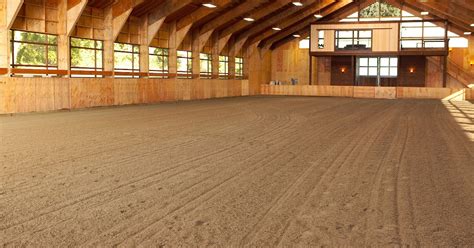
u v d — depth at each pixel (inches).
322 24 1385.3
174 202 180.4
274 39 1446.9
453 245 134.8
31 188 200.7
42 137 369.7
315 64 1467.8
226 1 944.3
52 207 172.1
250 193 195.2
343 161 272.1
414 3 1315.2
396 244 135.5
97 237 140.3
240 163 262.8
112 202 179.6
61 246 132.7
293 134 401.1
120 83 832.9
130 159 272.1
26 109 637.9
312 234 143.8
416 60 1363.2
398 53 1322.6
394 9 1354.6
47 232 144.7
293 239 139.2
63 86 700.0
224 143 341.1
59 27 695.7
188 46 1100.5
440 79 1349.7
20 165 251.6
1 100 602.5
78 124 475.5
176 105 840.3
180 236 141.6
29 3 647.1
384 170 246.2
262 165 257.3
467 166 258.8
